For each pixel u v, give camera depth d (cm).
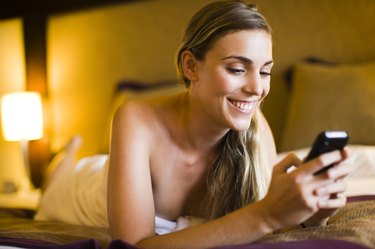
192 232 89
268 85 101
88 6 312
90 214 161
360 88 228
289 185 79
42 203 186
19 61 343
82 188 172
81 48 321
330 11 259
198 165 121
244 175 118
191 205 126
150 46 302
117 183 103
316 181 78
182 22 294
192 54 105
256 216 84
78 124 322
